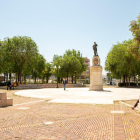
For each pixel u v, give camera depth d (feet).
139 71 139.95
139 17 33.19
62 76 186.70
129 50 37.83
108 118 23.63
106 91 79.97
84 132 17.83
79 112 28.53
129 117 24.27
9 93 72.43
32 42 134.72
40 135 16.92
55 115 26.23
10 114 26.96
